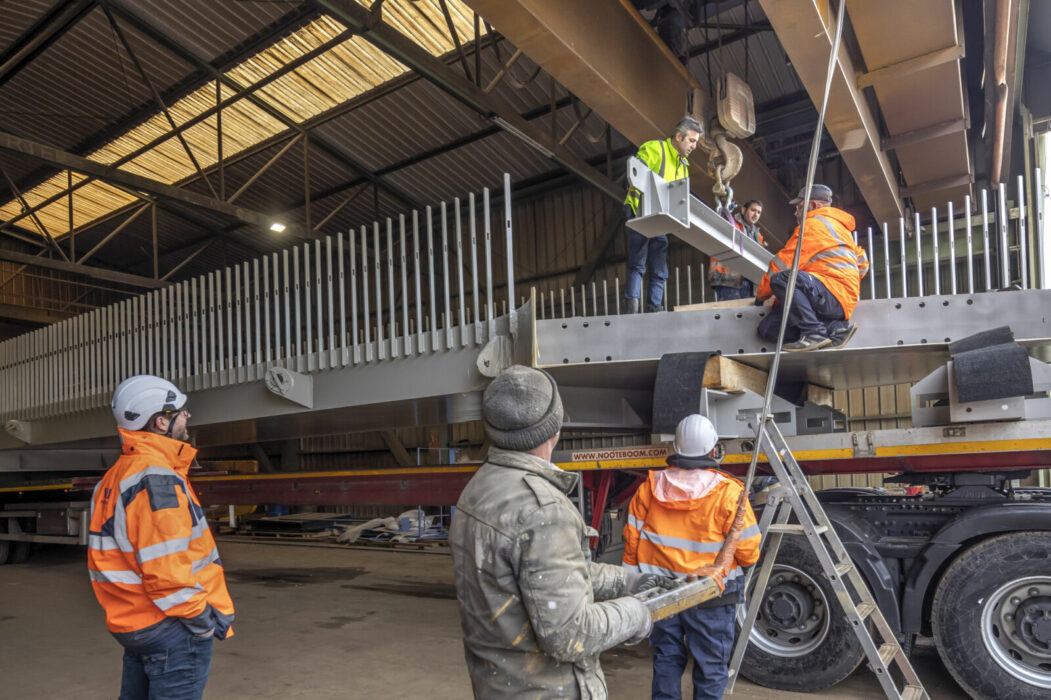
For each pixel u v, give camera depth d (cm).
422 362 547
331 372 599
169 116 1302
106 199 1880
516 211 1612
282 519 1384
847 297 425
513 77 1065
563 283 1545
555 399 189
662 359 446
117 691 493
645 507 350
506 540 168
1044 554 404
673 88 809
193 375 698
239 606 755
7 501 1119
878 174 898
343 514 1504
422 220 1723
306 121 1484
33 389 916
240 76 1381
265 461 1923
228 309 673
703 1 922
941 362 484
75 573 1008
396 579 909
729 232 455
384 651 575
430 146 1499
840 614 438
